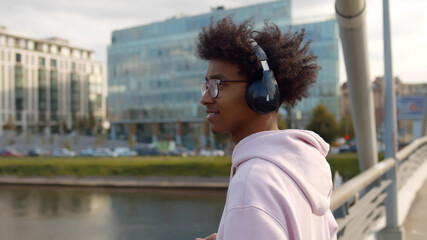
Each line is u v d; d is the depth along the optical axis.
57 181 34.59
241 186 0.68
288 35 0.92
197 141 48.19
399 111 49.19
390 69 4.09
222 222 0.72
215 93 0.83
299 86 0.93
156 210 24.11
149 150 50.03
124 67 58.03
